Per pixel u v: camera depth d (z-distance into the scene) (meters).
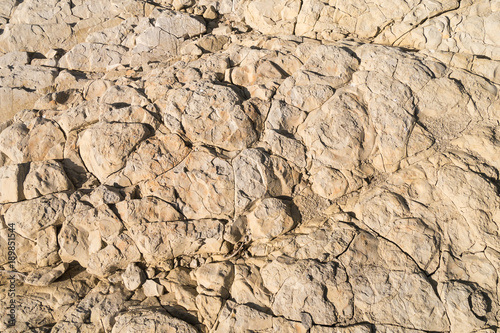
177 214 5.22
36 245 5.34
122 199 5.35
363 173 5.28
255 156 5.30
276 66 6.12
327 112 5.50
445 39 5.96
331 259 4.74
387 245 4.76
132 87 6.23
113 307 4.99
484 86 5.31
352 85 5.64
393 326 4.32
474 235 4.65
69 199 5.37
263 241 5.17
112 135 5.55
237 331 4.50
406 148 5.23
